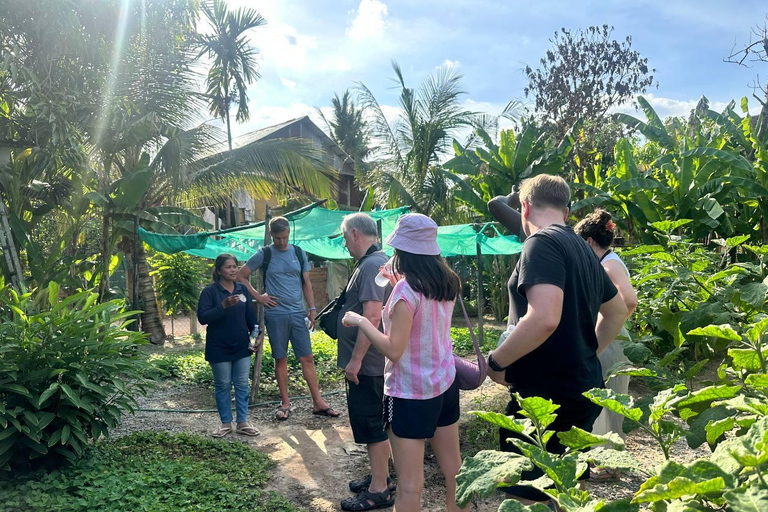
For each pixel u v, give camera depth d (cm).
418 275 277
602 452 141
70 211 1048
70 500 366
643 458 433
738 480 119
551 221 260
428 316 279
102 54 891
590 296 245
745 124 1048
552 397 243
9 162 898
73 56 852
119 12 913
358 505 384
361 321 279
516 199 361
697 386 463
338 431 552
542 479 138
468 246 1091
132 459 444
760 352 182
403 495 279
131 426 566
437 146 1675
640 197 902
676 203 891
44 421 386
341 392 698
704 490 107
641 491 121
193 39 1141
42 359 407
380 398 386
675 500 118
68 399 404
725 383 241
